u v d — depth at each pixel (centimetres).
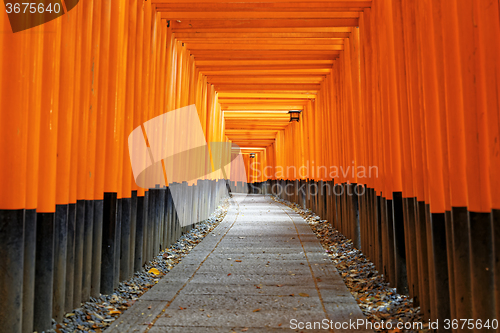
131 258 561
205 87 1180
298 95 1356
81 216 415
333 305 435
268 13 741
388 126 550
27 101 322
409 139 458
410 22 428
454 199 314
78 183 416
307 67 1052
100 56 462
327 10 699
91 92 437
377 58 612
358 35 769
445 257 355
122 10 511
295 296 469
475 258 285
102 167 460
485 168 283
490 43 269
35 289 347
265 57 991
